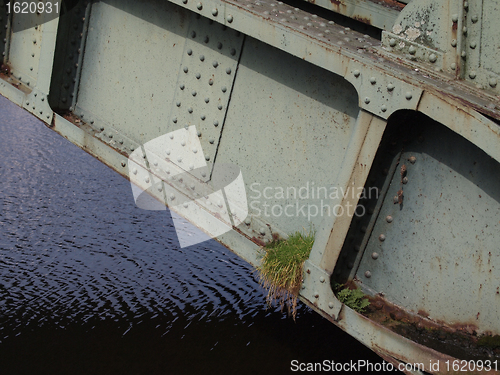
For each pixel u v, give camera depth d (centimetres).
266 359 568
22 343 575
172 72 470
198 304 655
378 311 388
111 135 523
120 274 704
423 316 376
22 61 577
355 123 355
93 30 522
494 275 346
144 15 479
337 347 591
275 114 414
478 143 303
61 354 563
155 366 552
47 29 519
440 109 312
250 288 694
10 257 720
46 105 536
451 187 350
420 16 342
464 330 364
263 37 370
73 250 747
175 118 473
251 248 426
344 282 402
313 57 351
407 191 369
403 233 375
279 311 650
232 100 436
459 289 360
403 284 381
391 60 350
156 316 628
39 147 1021
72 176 941
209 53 441
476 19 325
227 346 586
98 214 839
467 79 335
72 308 633
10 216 809
